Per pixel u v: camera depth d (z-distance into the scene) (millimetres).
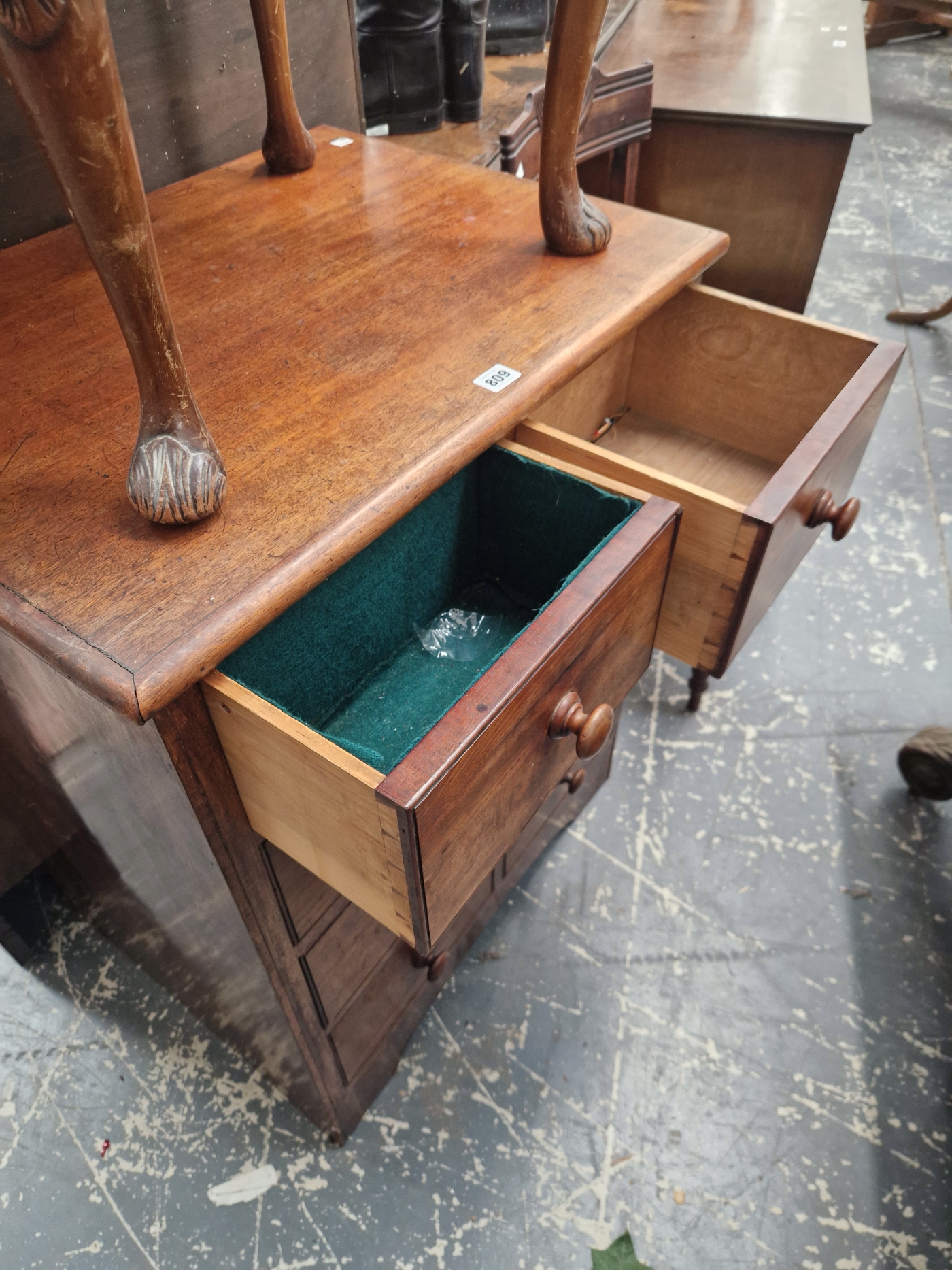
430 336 788
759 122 1513
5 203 924
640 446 1197
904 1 3521
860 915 1229
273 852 705
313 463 658
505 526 941
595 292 847
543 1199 987
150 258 510
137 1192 998
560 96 788
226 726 578
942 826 1325
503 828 668
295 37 1164
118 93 441
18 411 701
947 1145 1022
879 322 2373
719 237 941
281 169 1061
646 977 1167
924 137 3273
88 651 527
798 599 1659
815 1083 1073
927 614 1631
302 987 814
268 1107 1062
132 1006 1154
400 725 904
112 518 612
